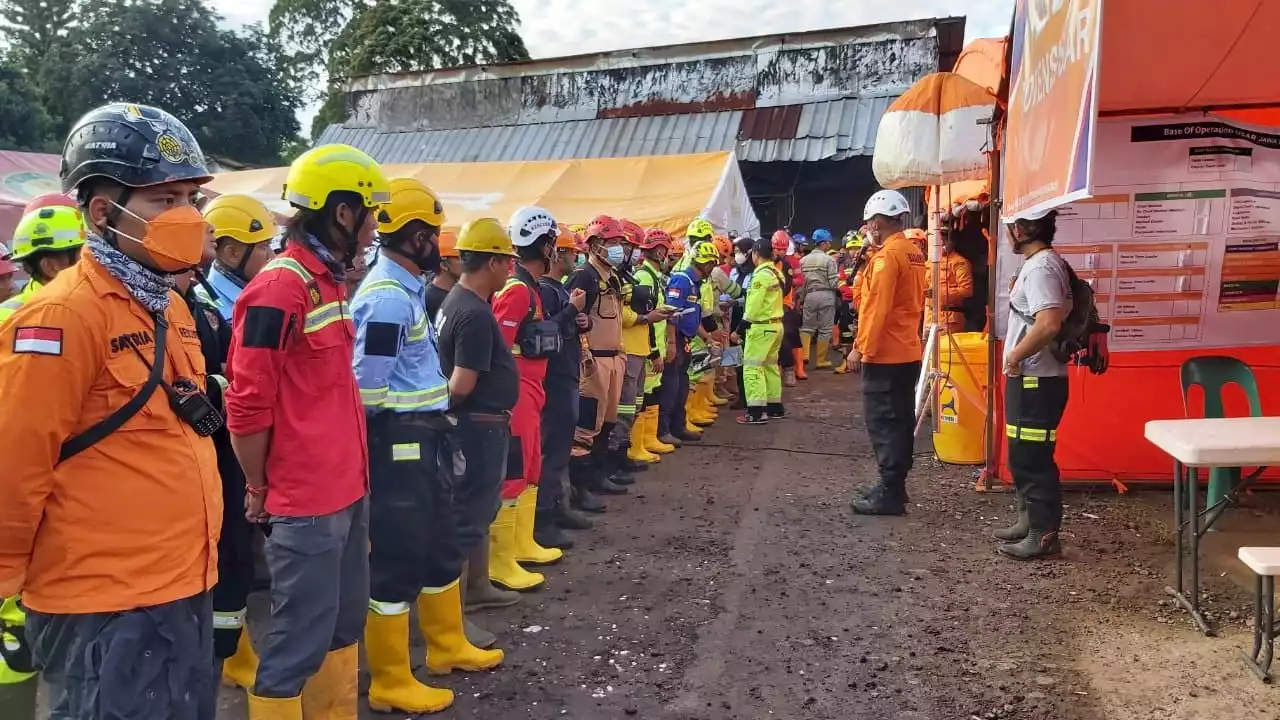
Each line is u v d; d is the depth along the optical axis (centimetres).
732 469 779
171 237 206
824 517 621
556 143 1980
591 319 627
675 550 556
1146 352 634
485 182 1212
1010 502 638
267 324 254
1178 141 616
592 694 370
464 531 409
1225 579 470
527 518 525
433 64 3067
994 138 640
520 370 479
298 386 268
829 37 1828
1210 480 568
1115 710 342
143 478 206
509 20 3216
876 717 346
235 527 300
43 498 193
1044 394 502
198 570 218
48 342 189
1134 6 418
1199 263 622
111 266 203
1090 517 588
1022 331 504
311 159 271
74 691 204
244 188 1238
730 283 1080
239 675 382
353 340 291
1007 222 507
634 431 809
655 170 1188
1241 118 613
